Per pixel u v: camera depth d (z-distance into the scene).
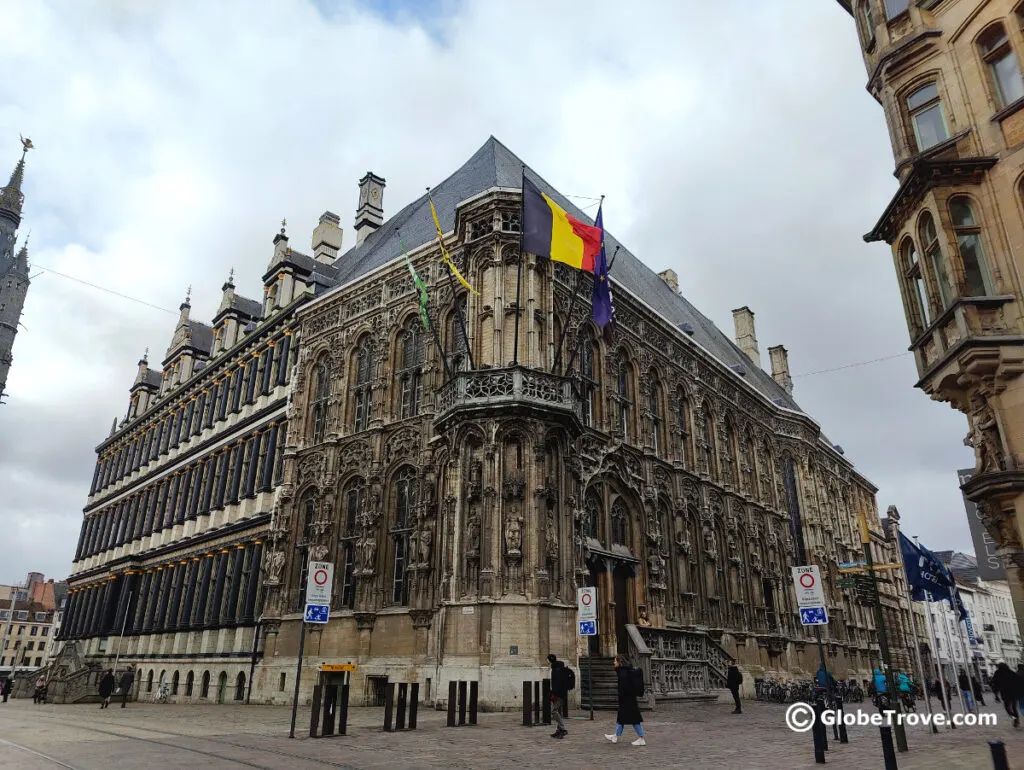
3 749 12.45
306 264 41.41
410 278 30.86
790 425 48.81
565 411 24.33
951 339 15.98
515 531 22.59
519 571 22.33
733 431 41.91
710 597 34.12
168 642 39.00
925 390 17.28
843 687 35.75
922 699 36.66
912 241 17.61
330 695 15.02
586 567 25.91
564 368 27.91
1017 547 14.79
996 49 16.81
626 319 33.72
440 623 22.92
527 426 23.81
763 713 22.75
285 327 37.09
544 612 22.25
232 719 20.05
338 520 29.67
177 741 13.74
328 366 33.34
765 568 41.06
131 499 50.53
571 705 21.97
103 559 51.72
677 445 34.94
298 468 32.53
